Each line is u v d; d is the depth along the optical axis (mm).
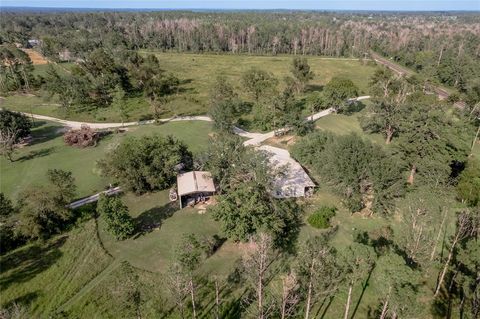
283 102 78250
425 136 51406
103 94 100000
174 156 57000
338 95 89812
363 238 44594
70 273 39062
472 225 39062
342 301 34344
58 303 35156
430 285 36438
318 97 92250
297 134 75625
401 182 46188
